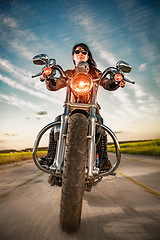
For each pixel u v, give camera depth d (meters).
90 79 1.15
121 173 3.00
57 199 1.44
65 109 1.23
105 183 2.21
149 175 2.60
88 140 1.15
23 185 2.12
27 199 1.45
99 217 1.04
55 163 1.16
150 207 1.19
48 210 1.16
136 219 0.99
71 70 1.95
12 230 0.86
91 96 1.30
